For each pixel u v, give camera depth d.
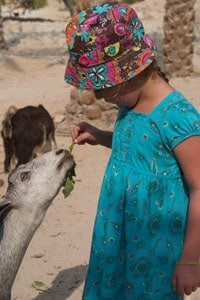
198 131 2.95
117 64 2.96
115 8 2.97
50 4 21.47
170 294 3.23
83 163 8.15
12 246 3.68
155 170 3.10
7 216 3.68
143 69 2.96
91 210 6.73
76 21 3.03
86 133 3.65
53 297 5.16
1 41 15.90
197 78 12.34
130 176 3.15
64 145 8.83
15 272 3.75
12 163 7.62
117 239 3.25
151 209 3.12
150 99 3.07
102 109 9.09
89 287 3.40
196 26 16.22
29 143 7.40
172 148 3.00
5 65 14.00
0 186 7.48
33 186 3.65
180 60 12.41
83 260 5.72
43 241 6.07
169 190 3.10
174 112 2.99
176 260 3.17
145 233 3.16
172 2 12.16
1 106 11.10
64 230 6.29
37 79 13.17
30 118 7.46
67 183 3.74
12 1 20.61
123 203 3.19
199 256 2.99
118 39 2.94
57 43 16.69
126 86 3.01
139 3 21.03
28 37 17.39
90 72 3.00
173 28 12.30
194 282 2.91
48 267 5.62
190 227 2.95
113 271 3.30
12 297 5.16
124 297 3.35
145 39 3.00
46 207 3.72
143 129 3.08
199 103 10.61
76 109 9.25
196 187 2.96
